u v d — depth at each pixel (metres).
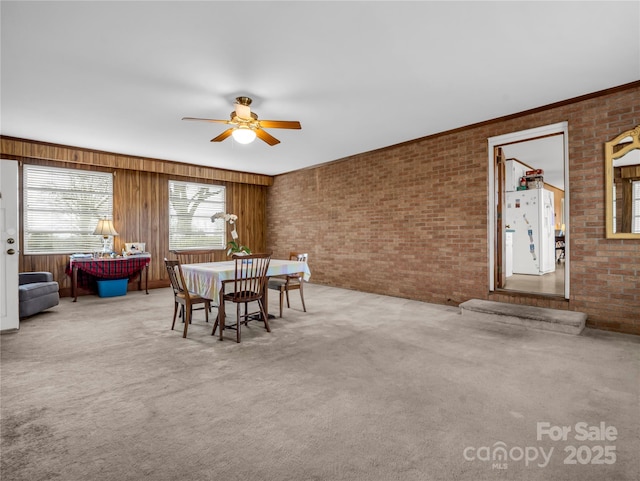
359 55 2.85
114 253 5.93
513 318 3.77
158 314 4.46
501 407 2.01
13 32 2.50
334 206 6.69
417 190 5.25
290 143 5.50
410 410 1.98
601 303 3.57
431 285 5.09
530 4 2.22
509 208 7.59
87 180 6.03
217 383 2.36
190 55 2.83
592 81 3.34
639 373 2.49
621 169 3.49
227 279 3.38
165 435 1.75
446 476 1.44
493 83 3.38
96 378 2.45
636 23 2.41
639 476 1.44
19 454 1.58
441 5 2.23
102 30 2.49
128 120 4.37
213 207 7.62
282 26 2.45
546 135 4.00
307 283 7.15
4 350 3.04
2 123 4.48
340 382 2.37
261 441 1.69
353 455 1.58
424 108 4.03
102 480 1.42
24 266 5.41
